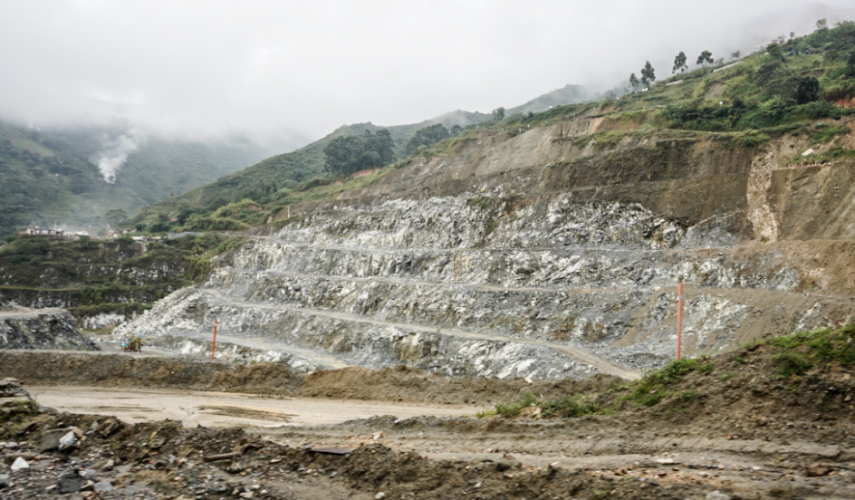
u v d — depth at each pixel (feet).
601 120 252.01
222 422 61.41
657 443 34.55
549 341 130.21
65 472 33.04
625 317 128.06
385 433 46.70
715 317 112.68
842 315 95.20
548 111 343.26
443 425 46.65
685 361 44.52
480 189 236.22
